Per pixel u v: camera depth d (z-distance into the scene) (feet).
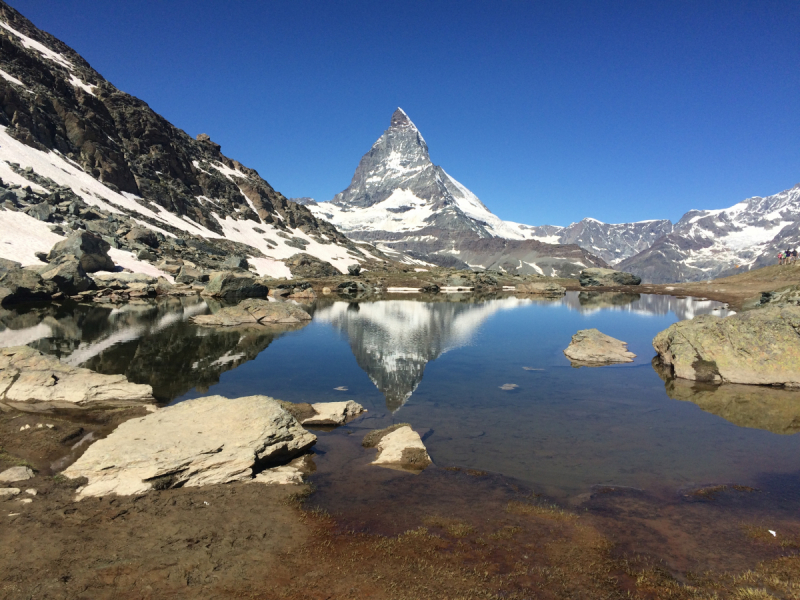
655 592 25.20
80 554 27.25
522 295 305.94
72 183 315.78
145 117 461.78
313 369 83.41
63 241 206.69
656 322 158.20
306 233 571.69
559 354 100.99
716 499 37.32
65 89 392.27
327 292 302.25
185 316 146.92
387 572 26.76
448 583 25.76
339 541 30.19
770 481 40.83
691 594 25.02
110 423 51.19
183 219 409.90
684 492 38.63
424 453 45.73
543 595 24.88
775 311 78.43
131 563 26.58
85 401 58.34
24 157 300.81
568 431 53.67
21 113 327.67
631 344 113.91
